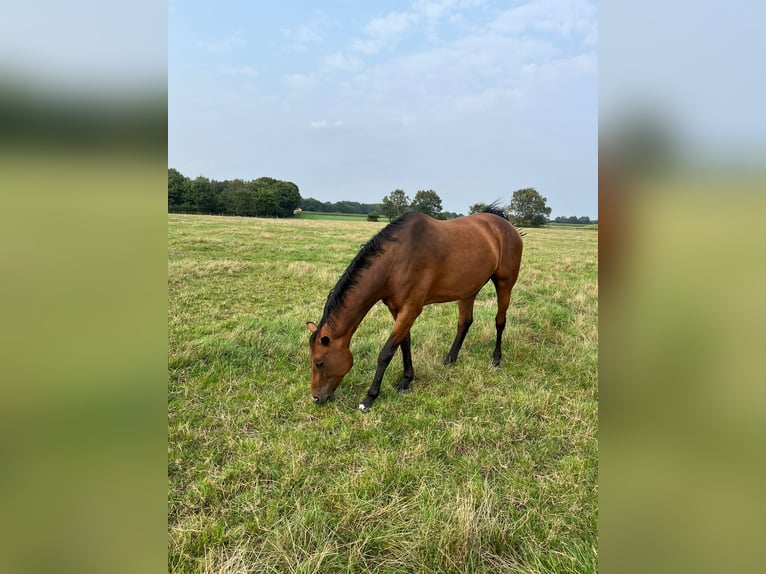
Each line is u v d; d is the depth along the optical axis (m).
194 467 2.48
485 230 3.86
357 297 3.10
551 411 3.15
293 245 12.15
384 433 2.88
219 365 3.75
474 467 2.50
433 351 4.25
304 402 3.25
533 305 5.93
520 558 1.88
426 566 1.83
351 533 2.03
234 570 1.78
